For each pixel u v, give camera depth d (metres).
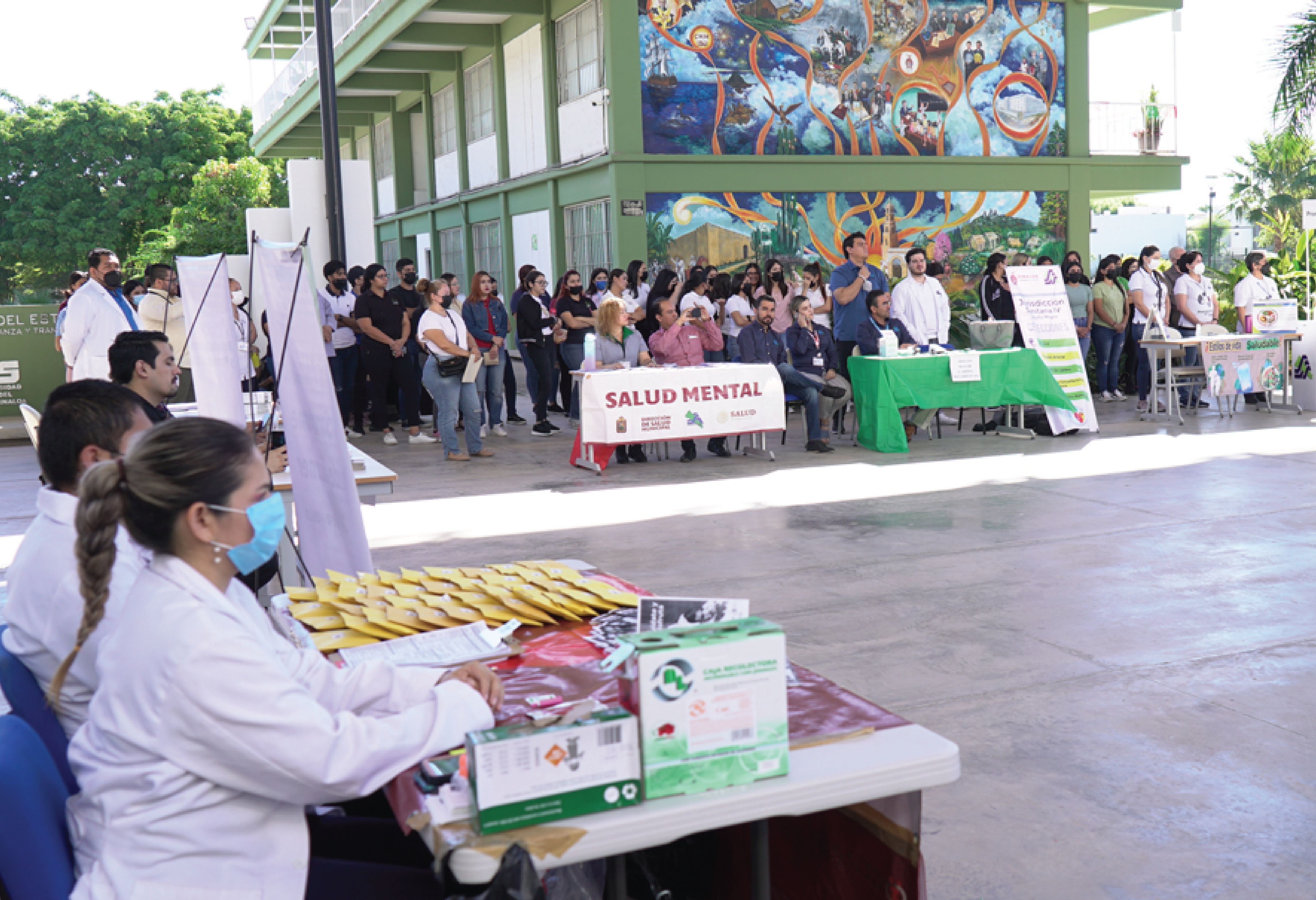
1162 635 4.66
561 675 2.18
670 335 9.80
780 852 2.23
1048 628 4.80
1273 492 7.47
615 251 15.58
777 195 16.17
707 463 9.45
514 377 12.56
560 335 11.28
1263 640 4.56
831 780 1.69
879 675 4.27
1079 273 12.32
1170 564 5.78
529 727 1.61
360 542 4.15
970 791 3.31
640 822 1.58
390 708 2.03
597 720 1.61
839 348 10.60
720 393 9.16
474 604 2.62
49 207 41.34
